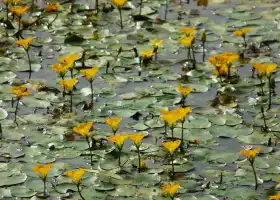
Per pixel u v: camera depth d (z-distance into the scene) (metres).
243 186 8.20
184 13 13.77
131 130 9.47
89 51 12.00
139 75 11.15
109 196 7.95
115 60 11.63
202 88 10.70
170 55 11.95
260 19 13.42
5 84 10.75
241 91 10.58
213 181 8.31
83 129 8.57
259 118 9.80
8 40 12.44
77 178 7.77
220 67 10.73
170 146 8.32
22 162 8.68
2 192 8.05
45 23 13.16
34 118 9.73
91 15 13.56
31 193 8.04
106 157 8.80
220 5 14.21
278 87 10.76
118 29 12.98
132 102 10.21
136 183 8.23
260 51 12.09
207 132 9.40
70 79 10.39
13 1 12.91
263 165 8.64
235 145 9.15
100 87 10.70
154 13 13.76
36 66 11.38
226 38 12.61
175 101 10.24
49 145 9.05
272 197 7.43
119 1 12.74
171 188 7.59
